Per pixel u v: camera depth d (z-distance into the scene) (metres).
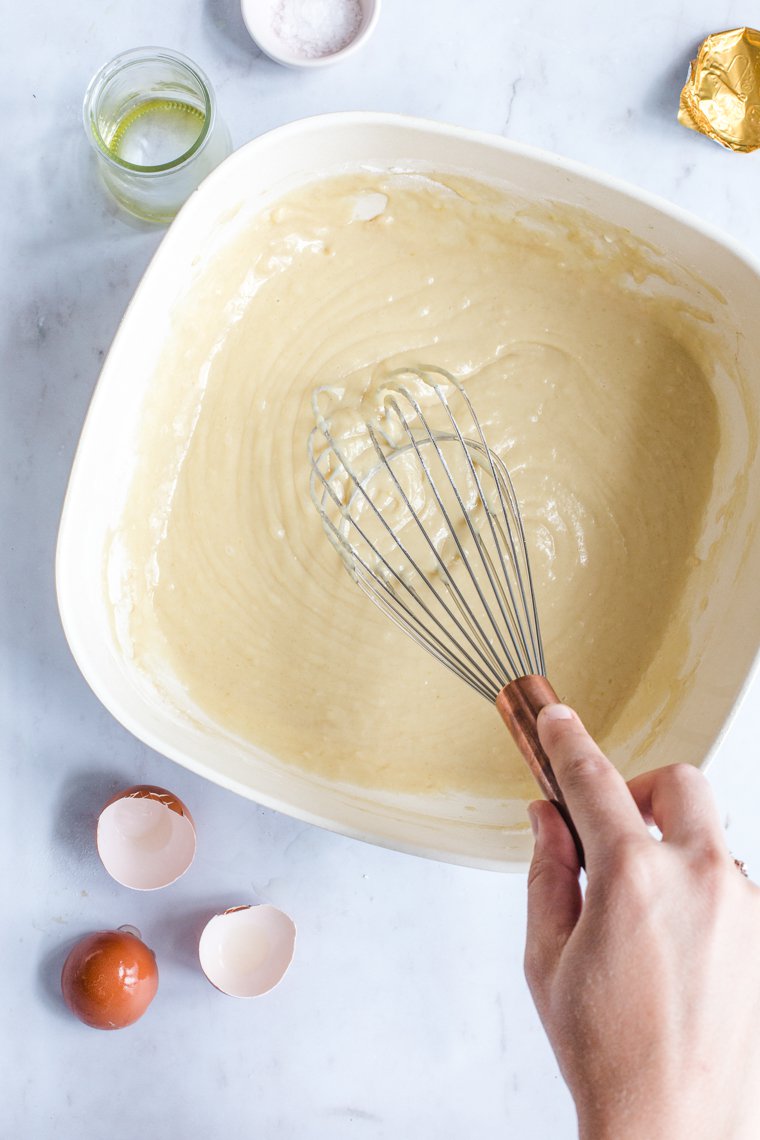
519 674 0.85
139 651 0.85
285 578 0.85
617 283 0.85
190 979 0.87
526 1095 0.87
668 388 0.85
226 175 0.78
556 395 0.85
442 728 0.85
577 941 0.69
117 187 0.84
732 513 0.84
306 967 0.87
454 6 0.87
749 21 0.87
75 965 0.83
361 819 0.81
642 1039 0.68
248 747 0.84
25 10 0.86
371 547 0.83
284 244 0.84
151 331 0.81
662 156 0.87
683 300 0.84
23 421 0.86
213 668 0.85
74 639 0.78
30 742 0.86
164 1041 0.87
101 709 0.86
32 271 0.86
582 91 0.87
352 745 0.84
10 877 0.86
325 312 0.85
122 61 0.82
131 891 0.86
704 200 0.87
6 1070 0.86
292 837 0.87
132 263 0.86
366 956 0.87
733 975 0.69
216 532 0.85
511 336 0.85
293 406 0.85
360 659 0.84
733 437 0.85
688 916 0.69
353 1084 0.87
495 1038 0.87
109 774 0.86
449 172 0.81
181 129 0.86
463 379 0.85
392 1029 0.87
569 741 0.70
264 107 0.87
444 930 0.87
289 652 0.85
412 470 0.85
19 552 0.86
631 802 0.70
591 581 0.85
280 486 0.84
